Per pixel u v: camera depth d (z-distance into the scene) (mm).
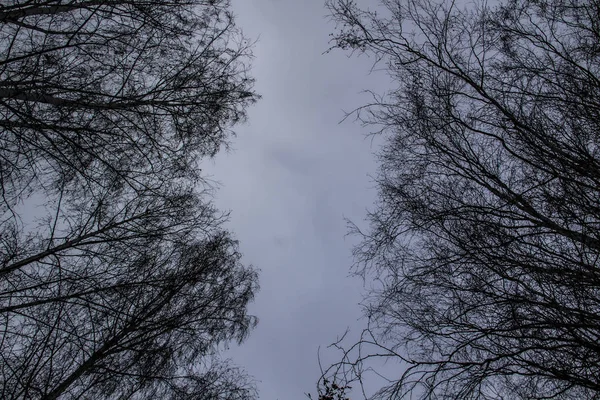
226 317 6406
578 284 3256
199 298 6086
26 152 3799
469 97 4520
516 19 4699
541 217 3764
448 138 4559
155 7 4609
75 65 4117
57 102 4090
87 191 4773
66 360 4266
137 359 4773
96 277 4465
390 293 4238
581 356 3094
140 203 5453
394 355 3576
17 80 3850
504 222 4035
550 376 3008
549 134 3982
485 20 4738
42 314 4020
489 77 4660
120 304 4859
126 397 4660
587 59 4441
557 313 3260
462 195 4445
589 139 3969
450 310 3934
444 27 4758
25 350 3666
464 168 4332
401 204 4773
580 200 3553
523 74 4570
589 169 3549
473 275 3795
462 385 3443
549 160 3914
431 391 3461
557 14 4621
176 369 5492
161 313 5547
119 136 4484
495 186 4320
